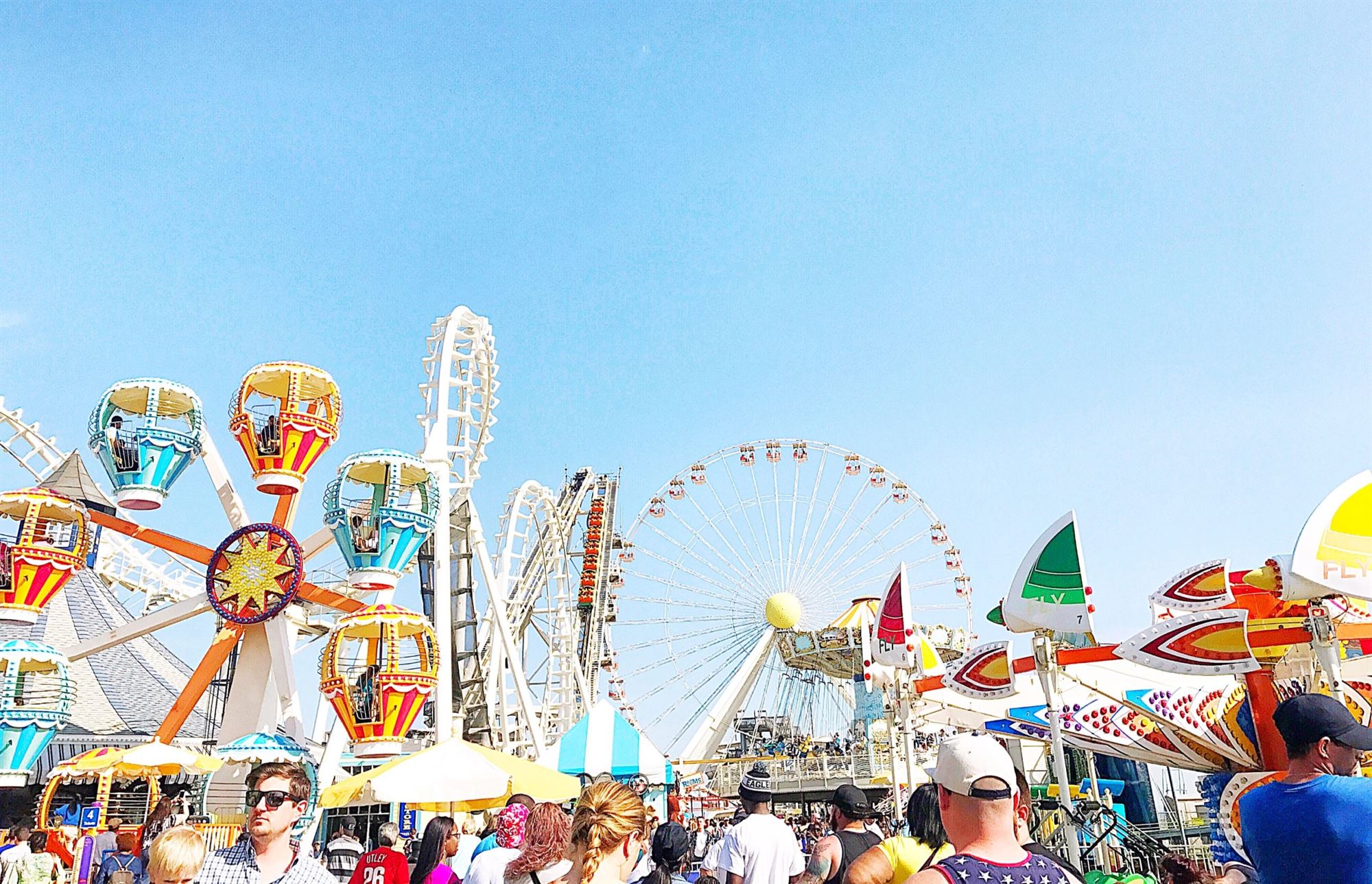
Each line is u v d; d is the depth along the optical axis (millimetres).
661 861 9438
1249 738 15641
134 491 26984
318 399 29656
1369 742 4762
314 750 30844
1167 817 26000
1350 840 4395
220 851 6145
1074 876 4027
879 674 23156
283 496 29203
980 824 4066
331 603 28734
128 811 28109
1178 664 15531
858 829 7434
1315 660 15047
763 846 8570
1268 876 4676
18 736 23688
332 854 13914
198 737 39812
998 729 23672
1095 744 17609
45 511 26812
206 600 29594
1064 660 16422
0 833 20906
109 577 43062
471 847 14266
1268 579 15148
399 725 25203
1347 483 13547
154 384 28062
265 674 27891
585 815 5605
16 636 36281
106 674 39281
